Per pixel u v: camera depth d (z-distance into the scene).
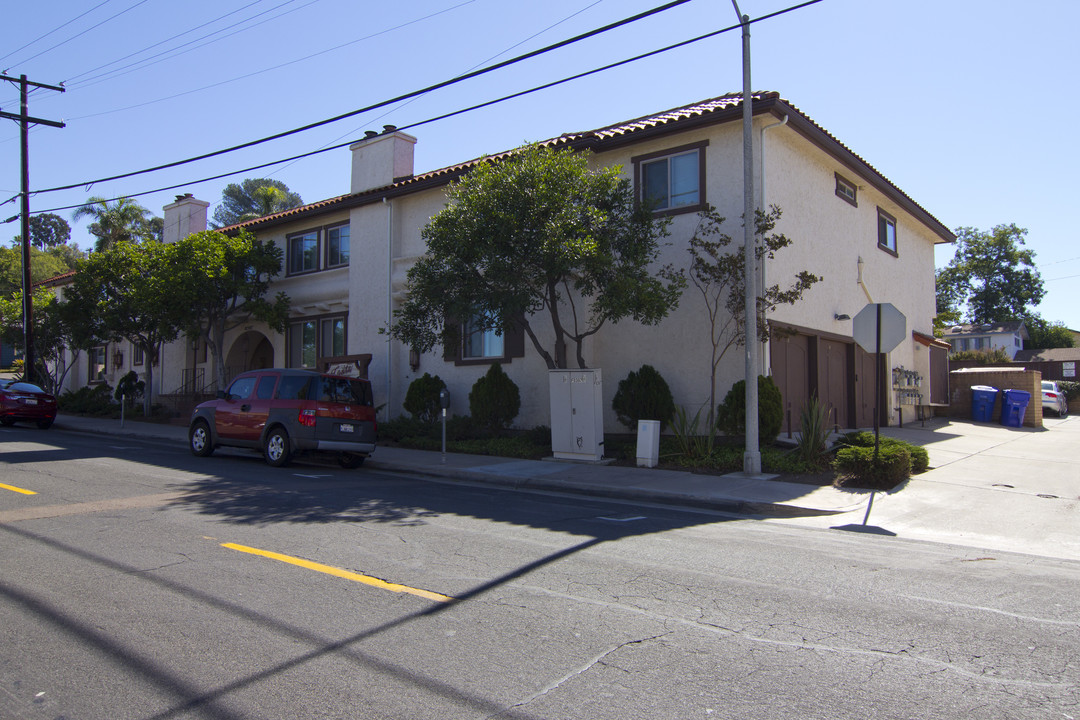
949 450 16.02
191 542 7.21
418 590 5.76
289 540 7.36
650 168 16.08
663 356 15.56
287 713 3.73
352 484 11.52
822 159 17.50
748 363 12.30
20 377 34.50
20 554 6.69
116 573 6.11
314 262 22.86
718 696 3.95
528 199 13.04
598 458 13.85
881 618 5.26
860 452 11.45
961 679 4.21
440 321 15.07
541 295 14.15
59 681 4.09
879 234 21.09
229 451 16.56
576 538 7.74
